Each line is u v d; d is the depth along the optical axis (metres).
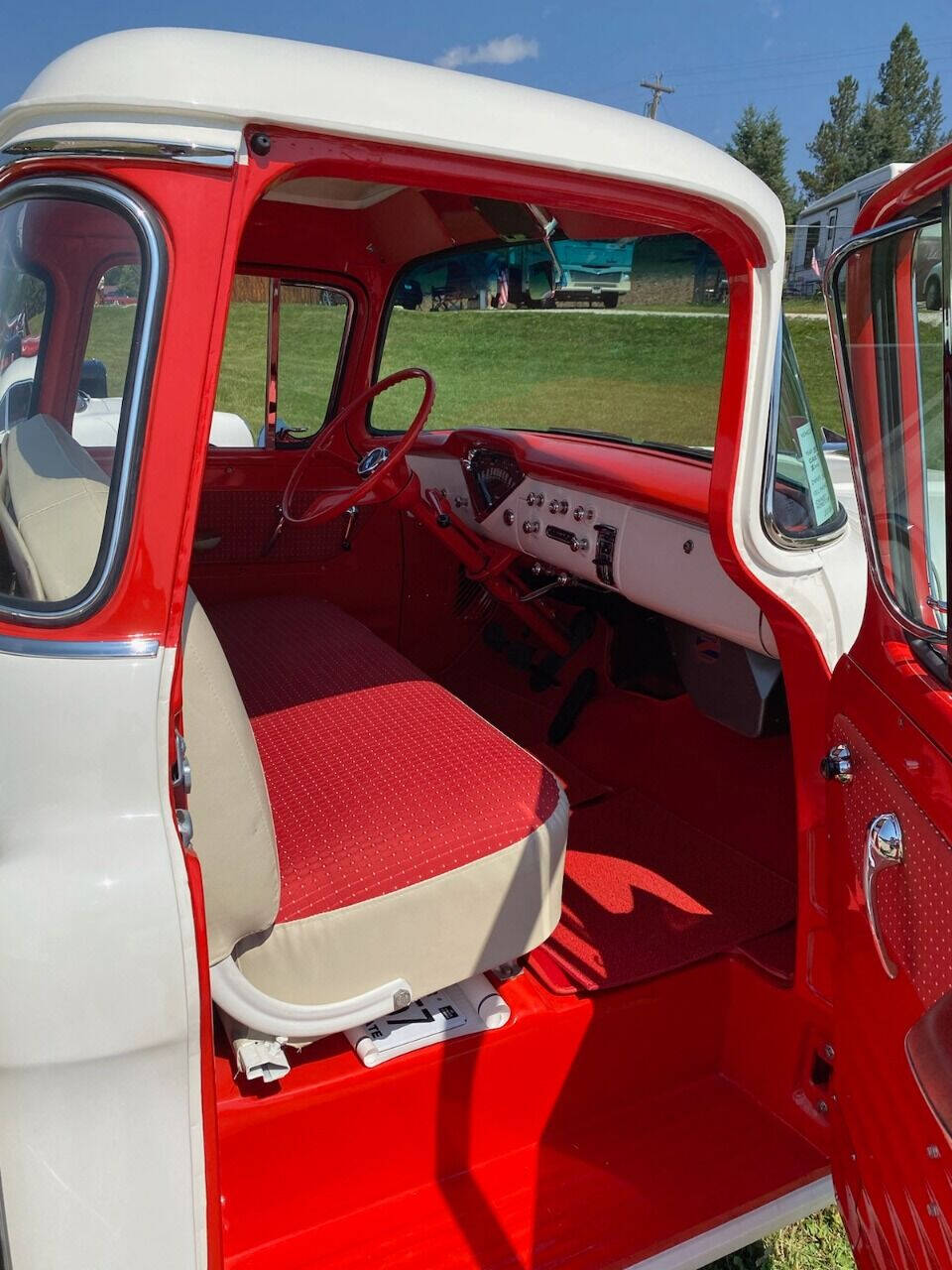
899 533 1.22
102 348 1.09
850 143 60.00
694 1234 1.62
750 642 2.11
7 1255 1.11
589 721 2.92
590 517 2.51
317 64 1.06
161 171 1.01
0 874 1.03
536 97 1.20
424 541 3.30
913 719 1.17
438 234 2.63
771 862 2.32
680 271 2.21
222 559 3.08
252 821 1.31
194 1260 1.20
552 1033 1.73
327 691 2.17
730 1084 1.94
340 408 3.18
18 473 1.23
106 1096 1.09
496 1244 1.57
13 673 1.04
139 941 1.05
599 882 2.23
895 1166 1.17
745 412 1.47
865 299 1.17
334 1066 1.55
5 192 1.07
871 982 1.28
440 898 1.54
